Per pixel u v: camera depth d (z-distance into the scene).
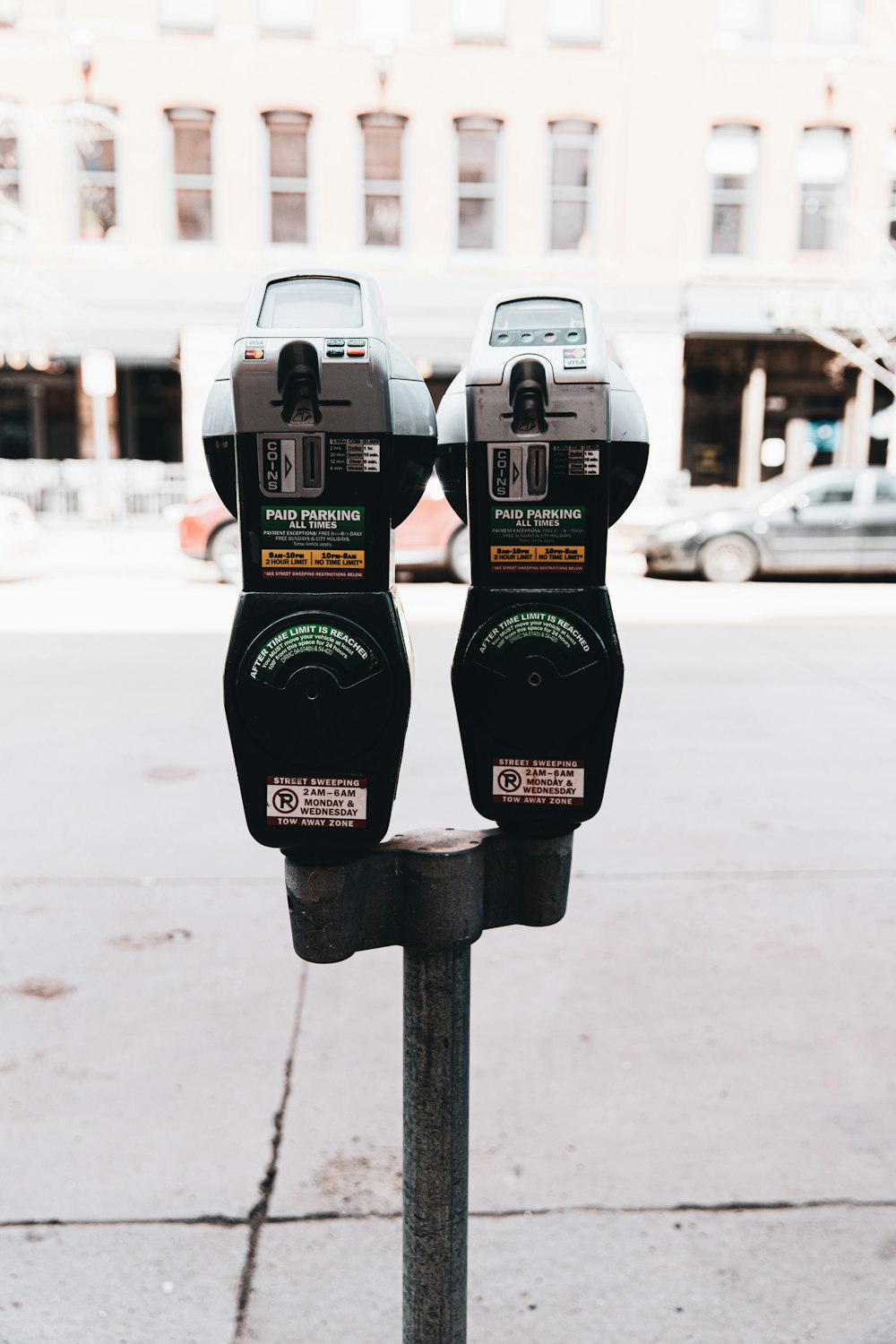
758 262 18.14
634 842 4.19
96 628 9.07
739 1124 2.49
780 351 19.64
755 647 8.27
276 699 1.35
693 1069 2.70
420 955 1.39
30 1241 2.13
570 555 1.39
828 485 12.65
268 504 1.33
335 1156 2.38
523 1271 2.06
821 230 18.22
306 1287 2.03
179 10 17.14
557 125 17.75
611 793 4.78
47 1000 2.99
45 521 17.78
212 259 17.67
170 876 3.84
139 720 6.00
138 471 17.86
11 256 17.42
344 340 1.29
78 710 6.23
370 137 17.67
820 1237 2.15
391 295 17.92
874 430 19.77
